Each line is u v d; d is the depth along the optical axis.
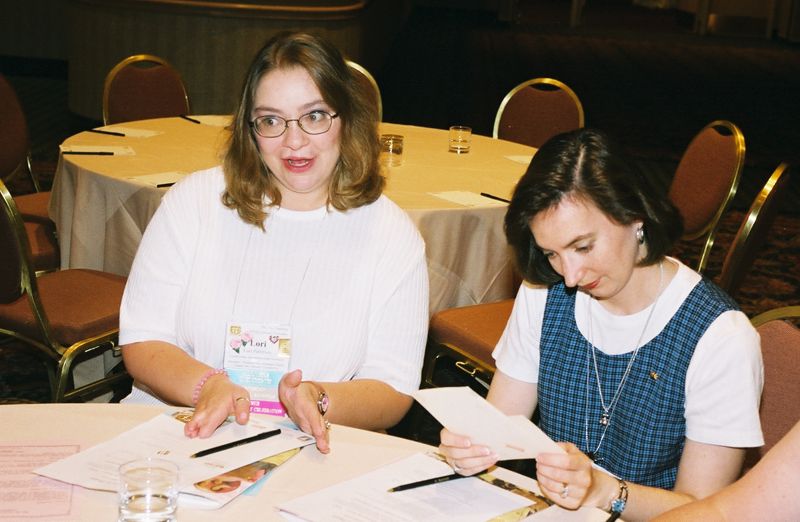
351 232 2.28
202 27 8.01
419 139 4.86
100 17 8.12
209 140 4.46
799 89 13.27
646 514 1.75
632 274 1.90
